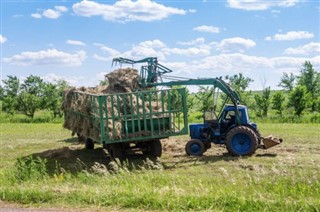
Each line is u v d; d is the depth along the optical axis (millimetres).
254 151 14805
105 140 13562
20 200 9273
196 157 15008
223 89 15734
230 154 15203
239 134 14961
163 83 16172
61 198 9156
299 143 18531
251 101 46969
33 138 22938
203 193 9062
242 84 46281
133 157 15484
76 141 21172
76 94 16453
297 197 8969
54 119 46156
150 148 15219
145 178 11352
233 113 15656
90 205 8750
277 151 16125
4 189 9750
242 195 8844
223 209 8117
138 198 8727
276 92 44594
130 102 13844
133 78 16031
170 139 20344
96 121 14062
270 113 50844
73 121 16797
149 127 14109
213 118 15703
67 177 11609
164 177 11367
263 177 10930
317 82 60500
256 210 8016
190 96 43375
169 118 14305
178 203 8438
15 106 49188
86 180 11188
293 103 43750
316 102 46625
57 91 49344
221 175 11945
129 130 13867
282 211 7906
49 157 16047
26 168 11711
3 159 15922
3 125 35000
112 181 10938
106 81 16953
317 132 23547
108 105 13930
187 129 14508
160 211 8250
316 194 9156
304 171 11734
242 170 12445
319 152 15852
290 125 30484
